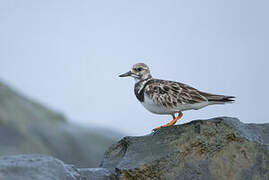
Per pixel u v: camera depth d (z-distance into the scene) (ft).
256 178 40.09
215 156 40.55
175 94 46.19
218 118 42.29
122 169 40.11
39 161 37.96
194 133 41.37
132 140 43.32
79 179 38.88
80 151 86.79
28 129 82.94
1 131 77.71
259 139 41.65
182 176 40.01
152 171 40.09
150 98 47.80
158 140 42.29
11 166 36.42
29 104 93.81
